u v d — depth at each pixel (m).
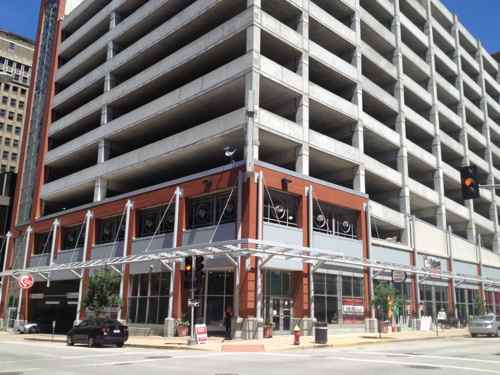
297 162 33.41
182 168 39.88
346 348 21.84
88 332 23.16
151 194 34.59
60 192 48.44
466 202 58.56
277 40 33.97
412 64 51.62
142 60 43.81
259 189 27.92
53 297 42.94
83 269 38.97
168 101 37.50
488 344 23.94
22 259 49.19
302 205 30.73
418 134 52.44
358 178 38.12
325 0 40.16
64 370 12.74
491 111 73.38
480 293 52.78
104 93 45.94
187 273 23.23
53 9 60.56
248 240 23.23
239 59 32.16
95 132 45.34
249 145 28.41
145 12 43.53
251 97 29.20
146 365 13.98
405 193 44.34
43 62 59.16
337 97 37.56
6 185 60.84
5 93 98.88
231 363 14.49
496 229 64.12
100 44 48.94
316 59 36.47
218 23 37.91
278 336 27.72
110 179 43.59
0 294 49.97
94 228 39.84
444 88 57.88
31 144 56.09
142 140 44.59
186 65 37.66
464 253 51.94
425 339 28.77
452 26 64.94
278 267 28.22
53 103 54.22
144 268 33.00
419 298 41.41
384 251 38.91
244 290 26.28
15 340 30.25
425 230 45.41
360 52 41.62
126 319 33.59
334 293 31.95
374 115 47.25
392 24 49.41
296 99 34.75
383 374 11.64
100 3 52.09
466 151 60.25
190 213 31.72
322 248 31.73
